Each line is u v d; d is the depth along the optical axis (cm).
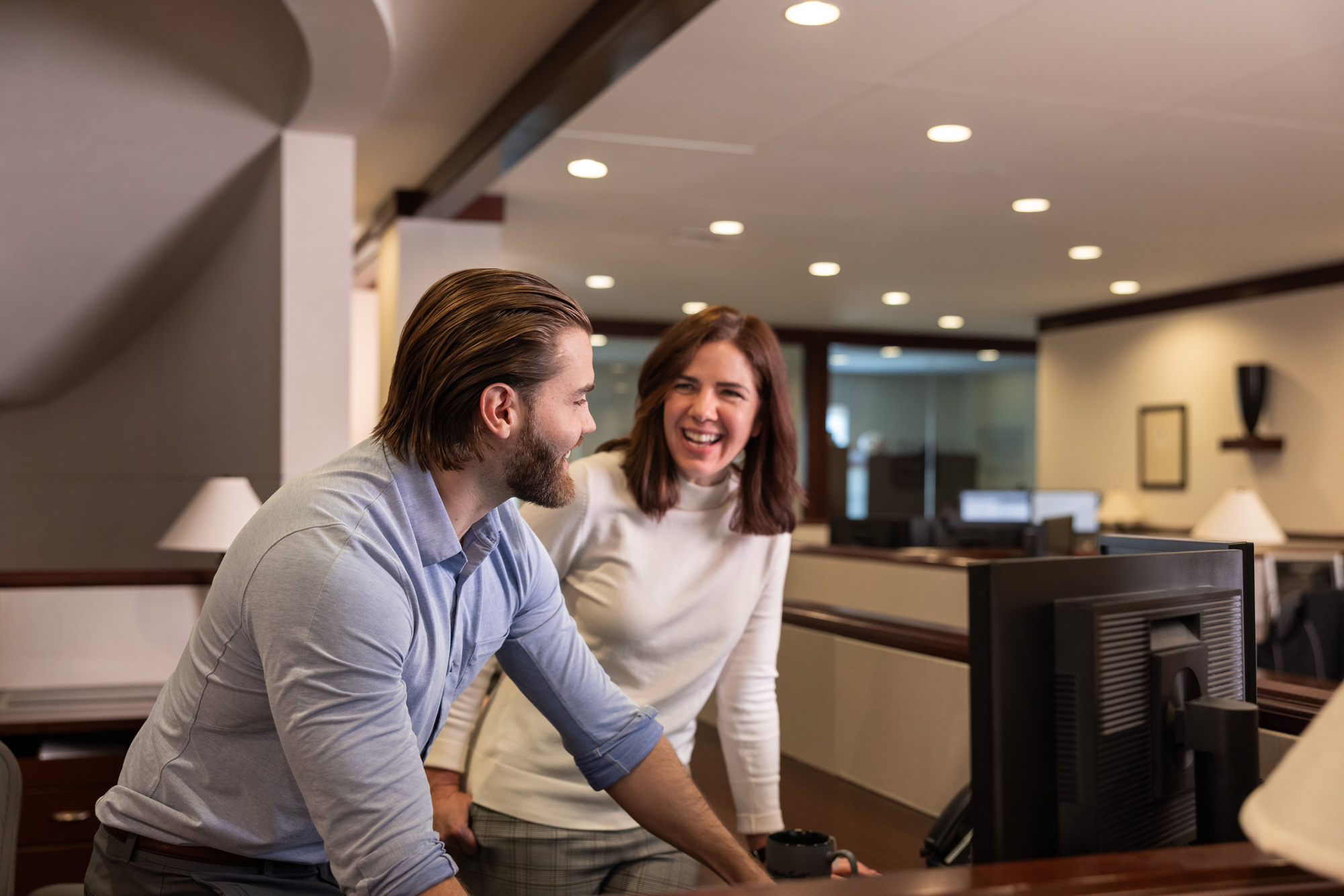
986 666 99
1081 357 958
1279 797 63
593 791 166
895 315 992
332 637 104
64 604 347
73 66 390
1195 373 849
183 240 480
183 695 116
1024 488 1138
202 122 419
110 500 577
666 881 166
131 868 117
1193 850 90
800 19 342
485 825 166
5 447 571
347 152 434
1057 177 525
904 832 195
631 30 330
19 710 306
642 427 171
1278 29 348
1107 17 340
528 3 345
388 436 116
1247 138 461
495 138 434
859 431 1097
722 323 170
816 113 432
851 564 498
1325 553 636
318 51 355
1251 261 738
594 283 838
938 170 513
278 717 105
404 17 355
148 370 577
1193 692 112
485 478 119
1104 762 101
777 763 187
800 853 148
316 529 108
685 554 173
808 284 836
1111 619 102
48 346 521
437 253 569
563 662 140
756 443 174
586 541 170
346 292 431
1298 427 769
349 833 103
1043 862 87
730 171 519
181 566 557
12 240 448
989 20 342
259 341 446
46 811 292
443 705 126
